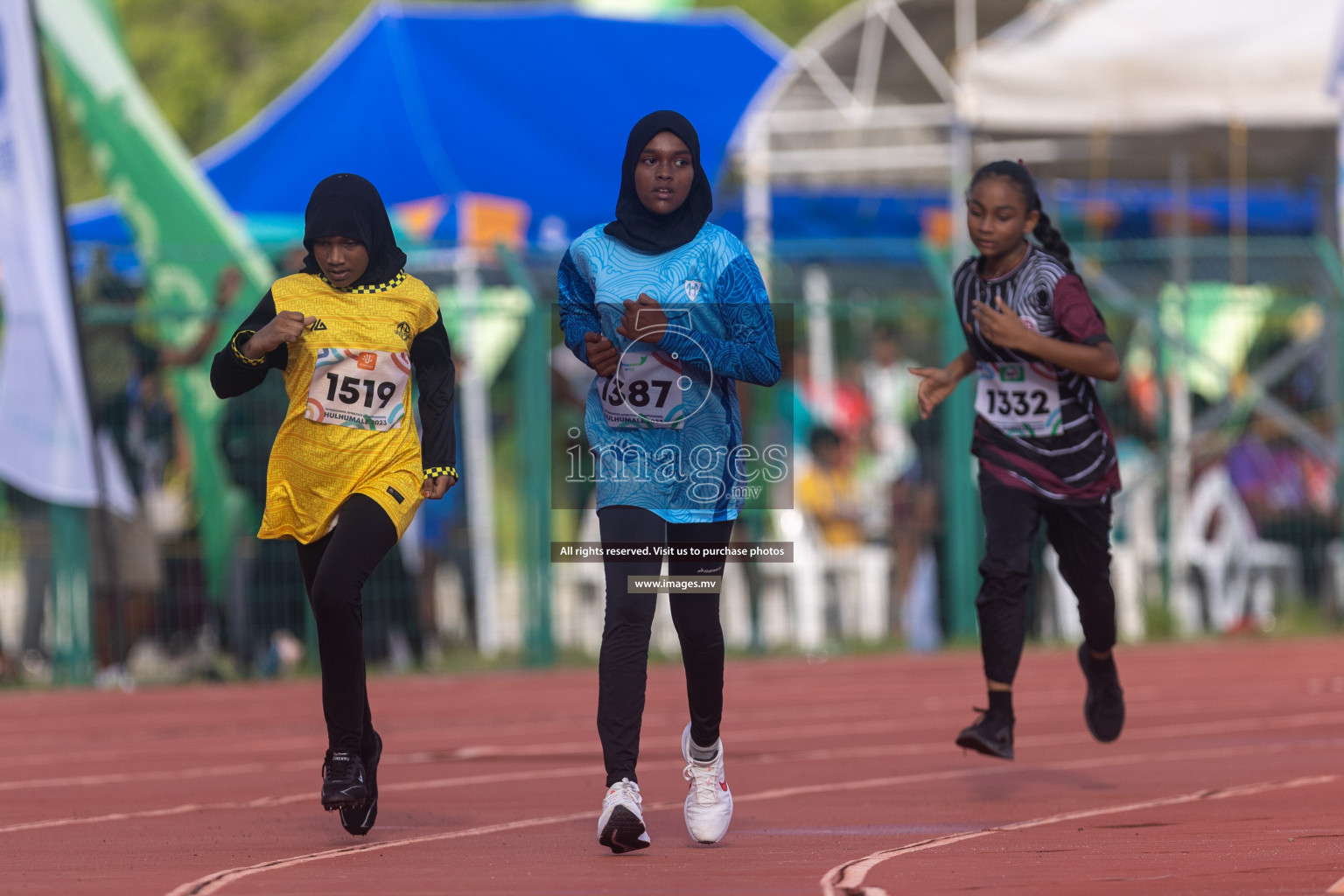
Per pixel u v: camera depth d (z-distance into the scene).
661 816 17.52
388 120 56.12
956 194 47.16
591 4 74.25
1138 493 45.53
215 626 38.78
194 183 41.56
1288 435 47.41
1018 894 12.11
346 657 15.00
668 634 42.59
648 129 14.96
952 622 43.91
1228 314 46.88
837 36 55.41
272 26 113.12
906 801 18.56
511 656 41.66
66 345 37.09
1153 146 50.31
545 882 13.07
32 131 36.91
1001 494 18.09
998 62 45.84
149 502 38.50
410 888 12.84
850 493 45.31
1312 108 45.59
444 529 41.94
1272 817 16.39
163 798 19.88
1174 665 37.97
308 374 15.41
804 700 32.22
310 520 15.54
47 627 38.12
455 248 43.25
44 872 14.10
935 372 19.36
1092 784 19.72
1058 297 17.70
